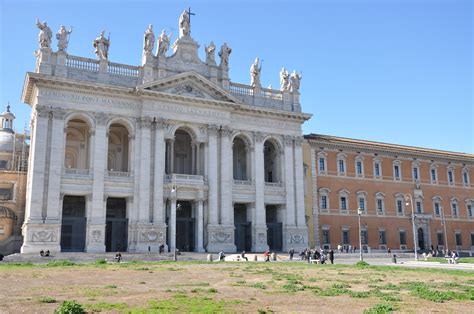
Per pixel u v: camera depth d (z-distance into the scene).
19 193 65.00
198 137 58.47
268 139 64.88
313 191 68.12
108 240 53.50
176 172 63.41
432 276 29.73
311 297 19.30
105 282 24.31
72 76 53.09
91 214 51.47
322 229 68.06
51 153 50.50
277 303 17.56
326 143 70.50
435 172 80.69
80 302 16.95
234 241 59.38
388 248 72.62
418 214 76.25
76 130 58.62
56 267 33.94
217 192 58.19
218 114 59.97
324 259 45.81
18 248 59.69
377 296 19.62
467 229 81.50
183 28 61.34
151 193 54.28
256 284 23.67
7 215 61.88
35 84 51.12
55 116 51.31
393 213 74.56
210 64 61.44
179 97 57.00
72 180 51.41
